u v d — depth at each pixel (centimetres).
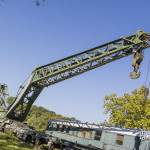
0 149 2234
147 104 4278
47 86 2998
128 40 2559
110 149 2514
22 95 3052
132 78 2338
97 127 2781
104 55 2645
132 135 2355
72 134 3147
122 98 4588
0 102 3341
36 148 2730
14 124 3206
